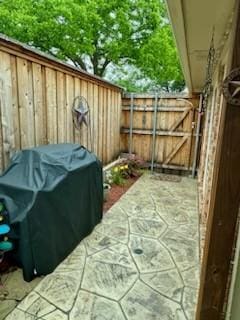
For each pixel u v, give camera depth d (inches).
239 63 33.4
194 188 202.7
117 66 432.8
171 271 96.1
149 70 390.0
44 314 74.0
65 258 102.1
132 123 254.2
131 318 73.9
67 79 148.2
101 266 97.8
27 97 116.3
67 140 154.7
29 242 83.5
